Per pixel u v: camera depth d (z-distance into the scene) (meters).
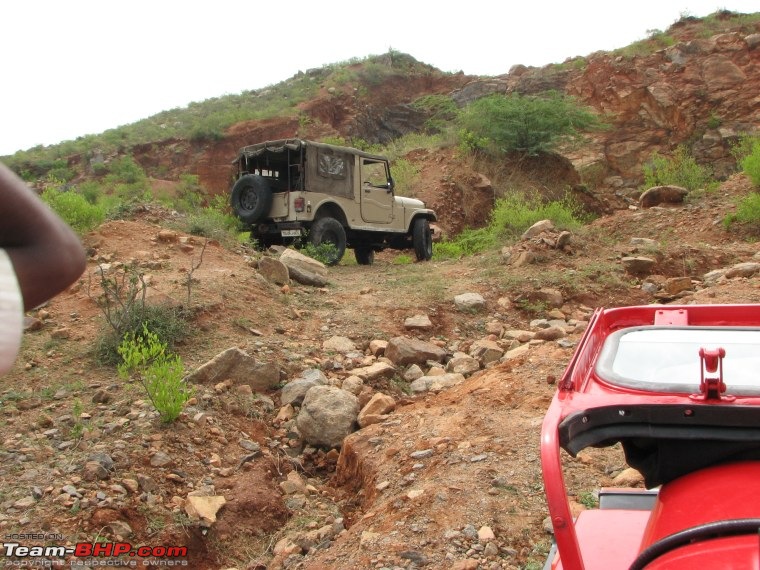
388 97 42.94
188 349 7.43
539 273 11.29
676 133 27.83
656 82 28.75
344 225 15.01
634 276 11.67
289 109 38.38
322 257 13.89
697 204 16.42
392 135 40.97
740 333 2.83
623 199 26.64
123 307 7.35
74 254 0.94
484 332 9.51
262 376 6.98
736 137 26.25
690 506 2.10
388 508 4.72
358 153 15.25
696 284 11.01
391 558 4.12
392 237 16.38
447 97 40.62
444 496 4.64
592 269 11.44
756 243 13.40
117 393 6.38
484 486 4.73
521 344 8.67
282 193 14.20
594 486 4.67
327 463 6.11
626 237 15.60
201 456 5.58
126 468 5.20
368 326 8.95
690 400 2.31
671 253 12.38
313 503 5.48
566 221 15.90
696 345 2.75
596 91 30.08
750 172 15.99
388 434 5.90
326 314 9.27
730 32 30.12
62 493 4.80
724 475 2.21
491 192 24.72
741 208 14.71
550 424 2.23
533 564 3.93
